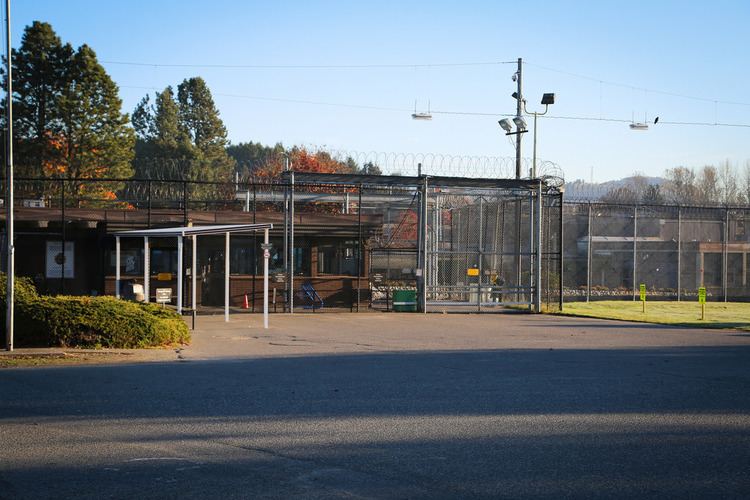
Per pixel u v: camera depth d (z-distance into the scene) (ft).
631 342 61.82
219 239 95.35
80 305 53.11
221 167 254.06
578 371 43.65
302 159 188.55
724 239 119.85
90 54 159.12
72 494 20.06
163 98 251.60
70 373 41.83
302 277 96.48
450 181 92.73
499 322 81.20
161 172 225.35
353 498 19.75
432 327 74.13
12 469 22.41
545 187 98.22
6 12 50.78
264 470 22.36
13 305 50.80
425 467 22.71
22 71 154.81
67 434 26.96
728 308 106.83
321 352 53.16
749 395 35.73
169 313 58.90
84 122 158.20
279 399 33.83
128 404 32.53
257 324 74.08
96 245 91.09
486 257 112.78
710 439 26.55
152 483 21.04
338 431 27.50
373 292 112.88
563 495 20.04
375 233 99.09
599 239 135.33
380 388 37.01
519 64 116.78
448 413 30.86
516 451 24.70
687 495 20.10
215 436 26.68
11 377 40.19
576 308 102.01
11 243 49.78
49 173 157.17
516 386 37.91
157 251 91.81
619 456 24.14
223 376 40.91
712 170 242.37
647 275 136.46
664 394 35.83
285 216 86.89
